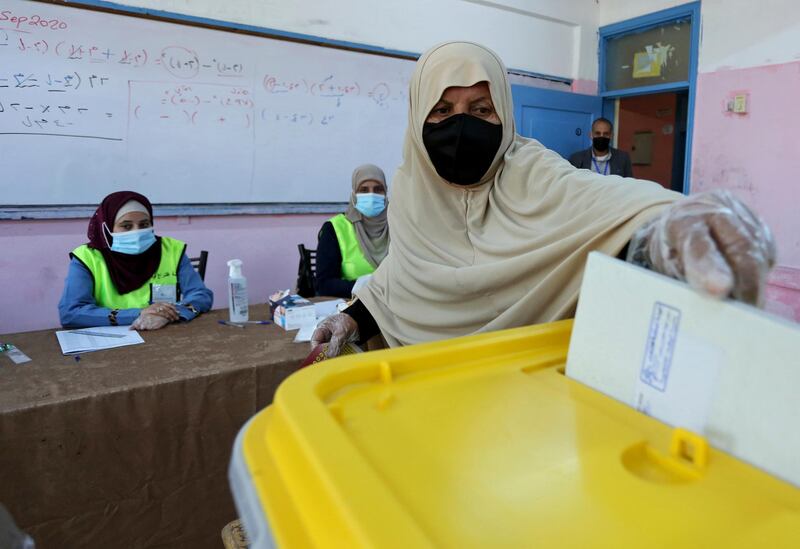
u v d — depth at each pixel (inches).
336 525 12.7
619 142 183.5
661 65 155.9
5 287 102.7
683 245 18.6
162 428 52.8
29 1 96.9
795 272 122.8
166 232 116.1
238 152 120.9
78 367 56.1
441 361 21.8
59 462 48.1
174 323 73.9
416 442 16.4
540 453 15.9
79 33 101.8
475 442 16.4
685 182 145.9
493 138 41.9
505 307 37.3
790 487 14.6
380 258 110.0
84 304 74.7
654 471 15.6
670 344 17.8
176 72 111.7
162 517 54.2
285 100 124.6
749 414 15.7
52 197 104.0
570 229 32.7
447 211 44.5
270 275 130.1
